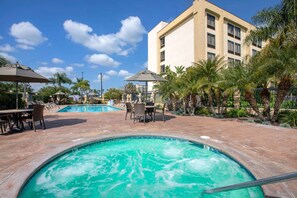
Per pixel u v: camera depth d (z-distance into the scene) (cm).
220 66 1442
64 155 461
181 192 355
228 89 1042
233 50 2366
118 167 468
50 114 1345
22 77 736
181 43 2333
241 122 964
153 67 3030
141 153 560
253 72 971
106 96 4131
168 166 471
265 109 1002
